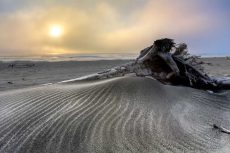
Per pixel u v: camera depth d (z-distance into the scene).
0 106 4.66
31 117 4.06
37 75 12.57
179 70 6.86
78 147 3.21
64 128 3.67
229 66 15.30
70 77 11.72
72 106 4.48
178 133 3.79
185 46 7.41
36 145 3.24
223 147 3.52
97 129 3.67
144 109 4.46
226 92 6.65
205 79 7.17
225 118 4.71
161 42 6.86
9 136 3.48
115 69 7.07
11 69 15.10
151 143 3.41
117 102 4.63
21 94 5.34
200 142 3.60
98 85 5.45
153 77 6.50
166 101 5.00
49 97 4.95
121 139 3.44
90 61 20.23
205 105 5.31
